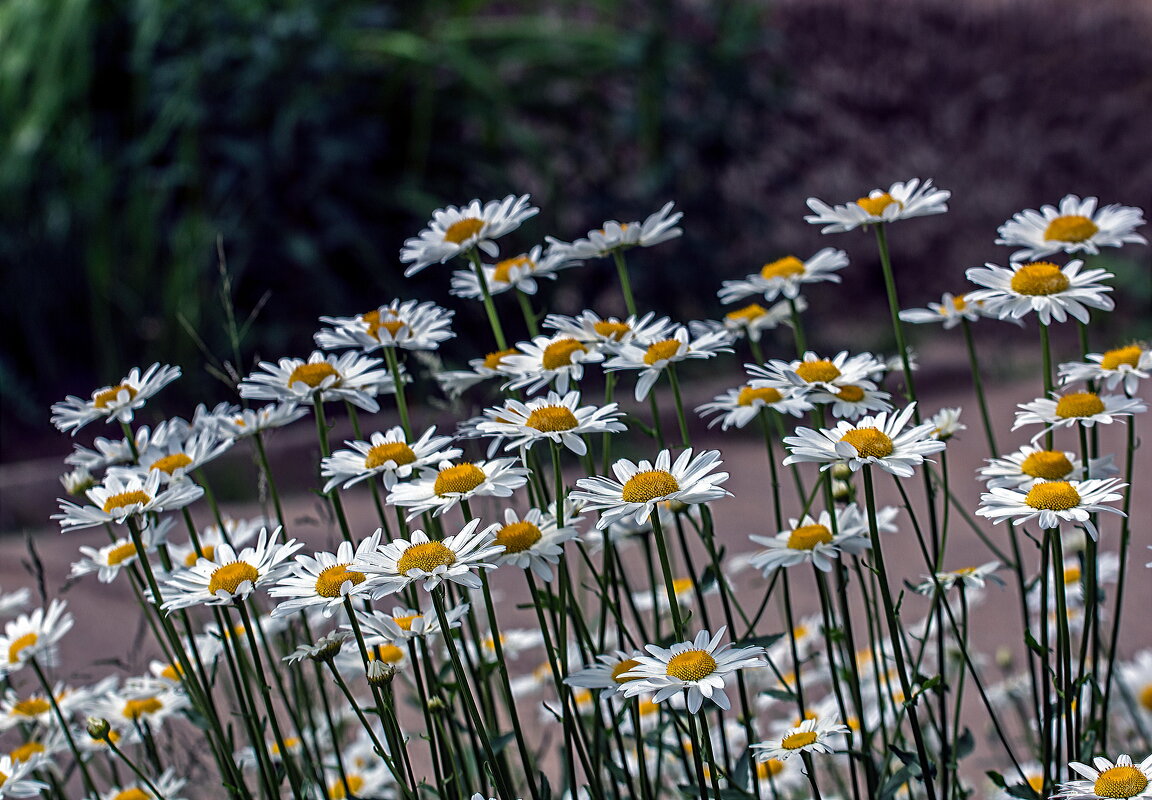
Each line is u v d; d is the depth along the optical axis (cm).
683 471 133
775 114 718
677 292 603
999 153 832
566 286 586
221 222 503
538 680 226
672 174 602
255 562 139
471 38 604
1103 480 140
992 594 331
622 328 171
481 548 132
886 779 154
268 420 168
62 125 527
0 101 530
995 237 816
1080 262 163
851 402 157
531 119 631
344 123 539
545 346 168
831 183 786
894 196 170
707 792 130
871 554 162
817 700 250
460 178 585
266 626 183
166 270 517
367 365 165
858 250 782
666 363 159
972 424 509
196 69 521
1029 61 848
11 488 422
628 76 626
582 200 597
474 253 181
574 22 679
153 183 520
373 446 151
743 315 194
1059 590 139
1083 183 844
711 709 155
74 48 530
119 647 291
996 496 145
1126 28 860
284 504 400
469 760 168
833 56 805
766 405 159
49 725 185
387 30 568
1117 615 156
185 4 536
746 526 382
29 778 174
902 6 820
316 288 518
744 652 126
